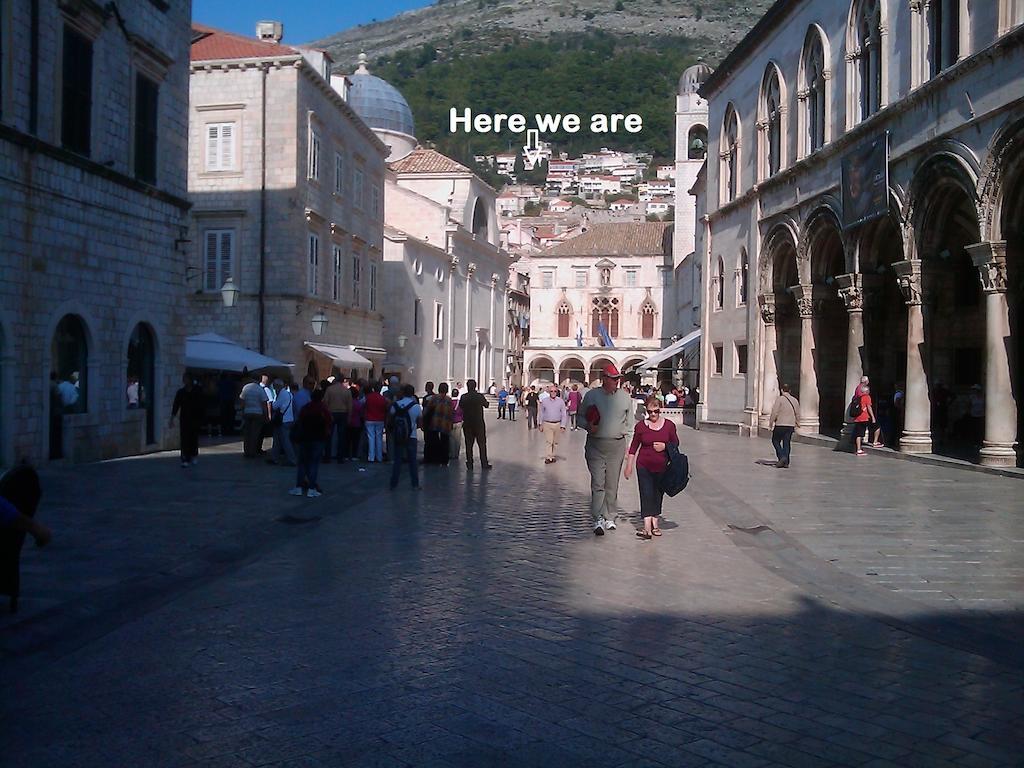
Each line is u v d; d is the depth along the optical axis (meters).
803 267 30.58
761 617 8.70
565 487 19.12
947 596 9.51
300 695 6.52
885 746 5.71
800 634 8.14
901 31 23.94
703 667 7.19
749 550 12.10
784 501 16.19
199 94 38.00
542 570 10.72
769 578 10.41
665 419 12.96
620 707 6.32
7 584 8.38
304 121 38.53
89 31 20.45
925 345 23.39
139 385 23.81
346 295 44.72
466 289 68.44
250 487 17.72
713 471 21.39
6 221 17.81
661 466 12.86
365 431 24.58
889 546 12.08
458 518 14.66
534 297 93.25
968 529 13.29
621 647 7.68
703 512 15.43
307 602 9.17
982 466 20.09
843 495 16.91
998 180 19.33
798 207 30.69
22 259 18.36
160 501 15.55
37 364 18.97
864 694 6.62
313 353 39.28
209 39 39.56
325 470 21.70
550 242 126.19
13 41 17.89
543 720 6.07
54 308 19.47
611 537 13.00
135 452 23.31
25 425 18.64
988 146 19.59
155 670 7.09
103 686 6.73
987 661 7.41
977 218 20.16
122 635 8.02
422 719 6.07
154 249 23.73
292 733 5.84
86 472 19.33
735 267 37.62
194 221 37.97
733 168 38.72
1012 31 18.38
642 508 12.88
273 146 37.62
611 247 91.88
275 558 11.38
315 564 11.02
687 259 66.88
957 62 20.61
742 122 36.88
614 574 10.55
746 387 36.28
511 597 9.40
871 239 26.28
